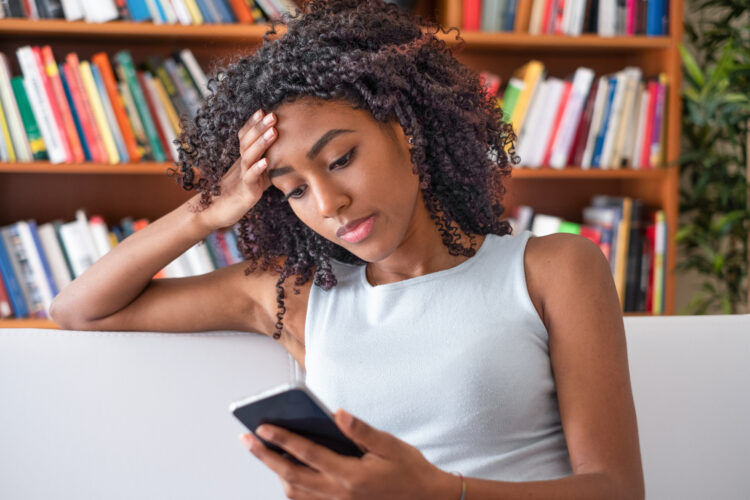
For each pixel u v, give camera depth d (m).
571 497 0.75
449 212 1.00
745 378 1.06
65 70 2.04
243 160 0.90
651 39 2.22
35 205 2.38
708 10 2.51
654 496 1.04
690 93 2.24
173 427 1.05
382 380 0.93
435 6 2.34
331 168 0.86
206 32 2.08
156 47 2.31
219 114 0.95
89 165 2.07
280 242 1.03
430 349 0.92
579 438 0.82
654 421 1.05
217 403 1.06
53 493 1.03
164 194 2.41
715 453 1.05
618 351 0.86
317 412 0.66
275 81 0.87
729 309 2.37
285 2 2.11
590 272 0.90
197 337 1.08
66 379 1.05
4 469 1.03
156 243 1.03
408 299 0.95
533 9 2.21
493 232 1.00
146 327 1.08
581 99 2.20
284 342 1.07
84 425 1.04
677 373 1.06
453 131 0.96
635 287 2.28
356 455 0.72
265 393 0.66
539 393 0.90
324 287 1.00
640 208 2.27
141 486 1.04
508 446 0.90
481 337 0.90
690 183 2.56
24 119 2.05
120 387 1.05
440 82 0.97
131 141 2.10
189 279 1.09
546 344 0.92
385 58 0.87
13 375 1.04
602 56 2.50
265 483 1.06
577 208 2.57
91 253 2.12
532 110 2.21
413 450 0.70
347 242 0.88
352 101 0.85
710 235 2.40
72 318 1.07
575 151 2.25
